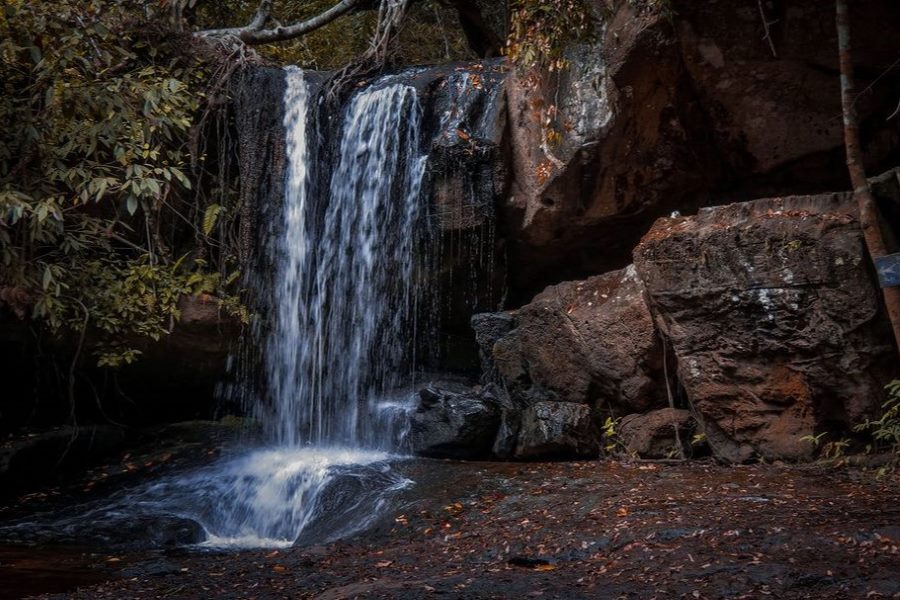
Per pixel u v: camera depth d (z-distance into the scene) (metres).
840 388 8.01
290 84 11.80
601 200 10.39
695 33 9.30
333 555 7.08
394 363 11.50
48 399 11.09
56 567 7.31
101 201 10.87
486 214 10.77
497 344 10.61
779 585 4.89
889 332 7.76
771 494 6.99
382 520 7.93
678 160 10.21
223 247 11.38
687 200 10.59
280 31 12.77
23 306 9.95
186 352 11.07
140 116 9.91
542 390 10.27
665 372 9.30
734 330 8.41
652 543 5.96
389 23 12.28
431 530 7.42
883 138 9.55
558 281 11.56
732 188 10.52
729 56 9.41
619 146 10.02
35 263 10.20
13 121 9.70
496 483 8.40
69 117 9.11
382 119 11.27
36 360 10.72
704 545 5.77
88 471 10.49
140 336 10.81
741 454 8.53
